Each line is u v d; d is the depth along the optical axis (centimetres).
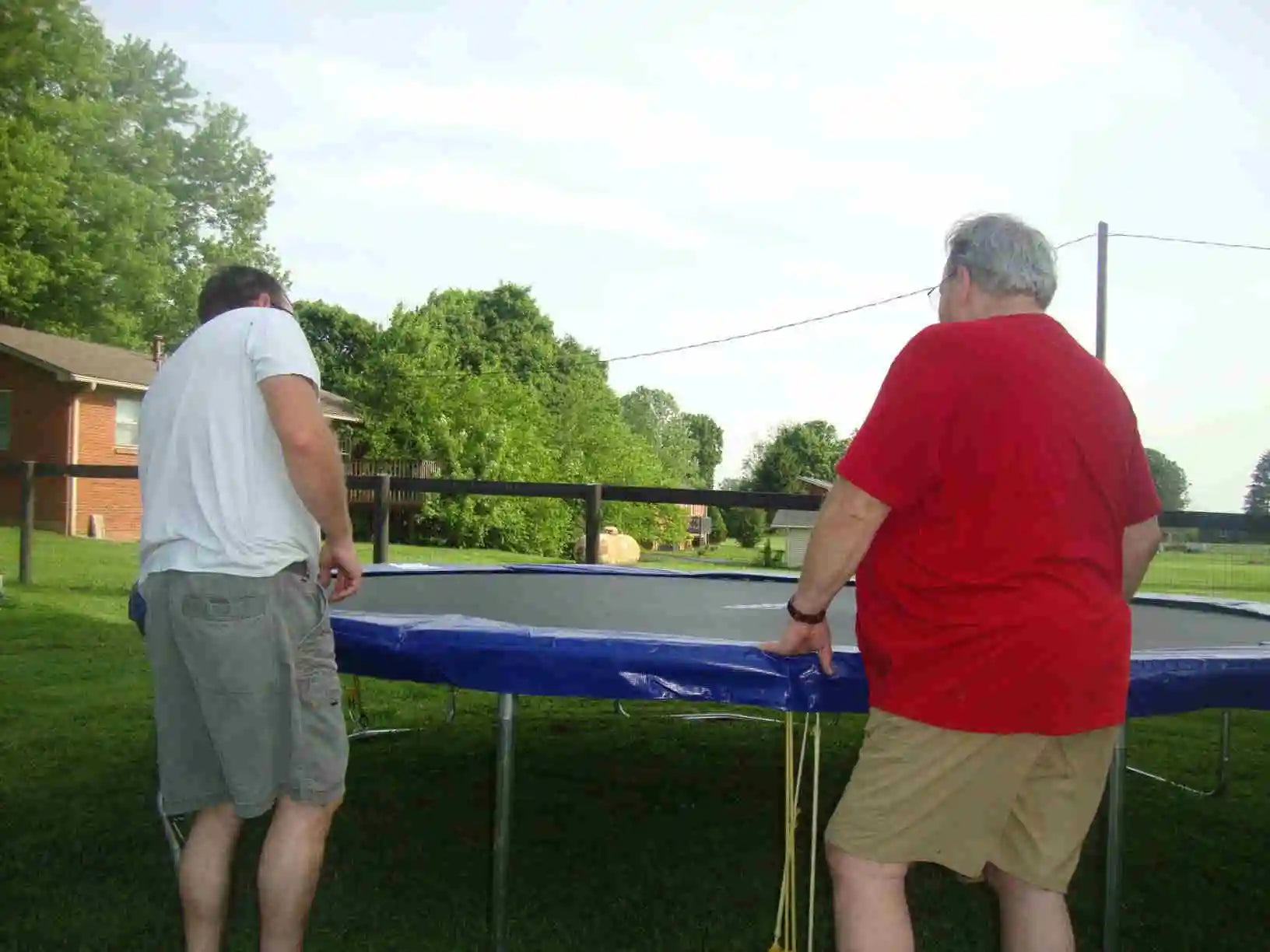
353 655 198
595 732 421
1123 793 190
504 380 1980
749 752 391
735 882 264
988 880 161
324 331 3284
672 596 350
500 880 193
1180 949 234
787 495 604
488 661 185
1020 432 137
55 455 1583
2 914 232
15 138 1933
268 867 170
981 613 137
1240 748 422
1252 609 325
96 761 346
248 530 164
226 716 163
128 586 812
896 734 142
